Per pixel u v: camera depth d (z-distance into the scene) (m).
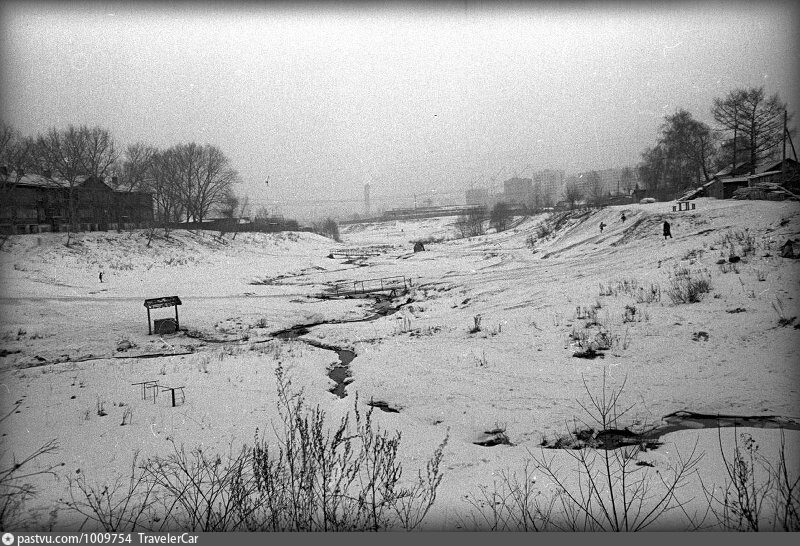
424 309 25.83
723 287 17.03
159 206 64.38
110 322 24.97
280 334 23.75
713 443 7.84
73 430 9.77
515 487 6.43
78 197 51.94
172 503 5.61
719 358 11.98
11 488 6.27
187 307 29.11
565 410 10.35
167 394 12.87
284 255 67.50
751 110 43.00
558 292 22.59
